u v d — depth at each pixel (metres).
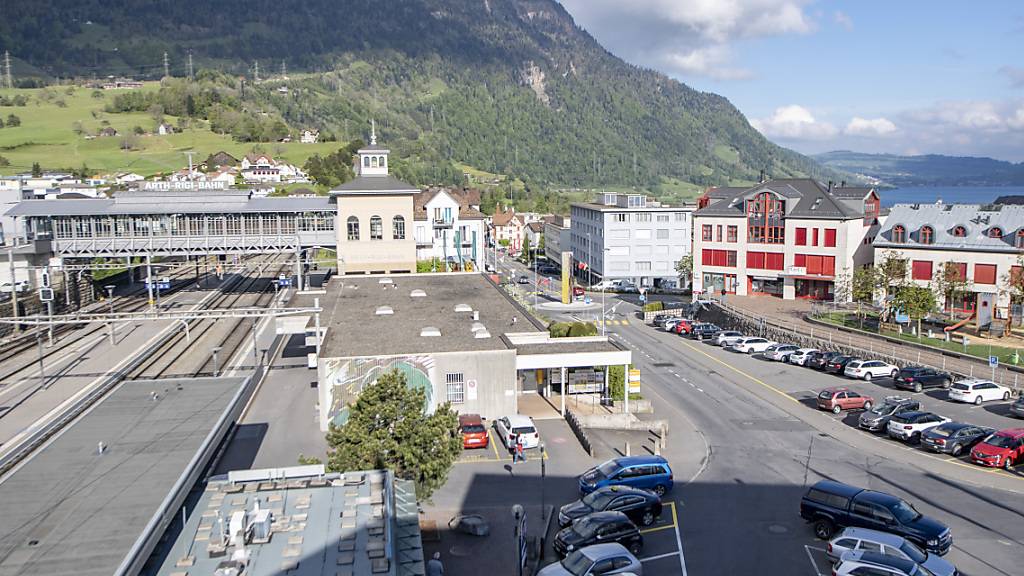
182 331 83.94
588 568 29.78
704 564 32.62
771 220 101.94
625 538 33.53
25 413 50.22
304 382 63.03
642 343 83.44
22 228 98.12
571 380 59.69
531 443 47.25
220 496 25.92
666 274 130.88
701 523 36.84
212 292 110.56
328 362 50.22
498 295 78.31
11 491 26.19
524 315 66.81
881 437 49.97
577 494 40.28
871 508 33.72
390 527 23.22
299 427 50.94
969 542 34.12
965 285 79.06
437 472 33.81
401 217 103.25
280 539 22.67
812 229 98.06
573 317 101.12
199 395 39.41
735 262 105.81
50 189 130.50
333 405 50.44
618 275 130.25
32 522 23.55
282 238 103.31
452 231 132.62
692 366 71.56
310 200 106.56
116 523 23.39
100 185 170.50
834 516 34.59
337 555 21.62
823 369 68.12
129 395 39.50
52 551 21.50
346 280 90.38
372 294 79.06
